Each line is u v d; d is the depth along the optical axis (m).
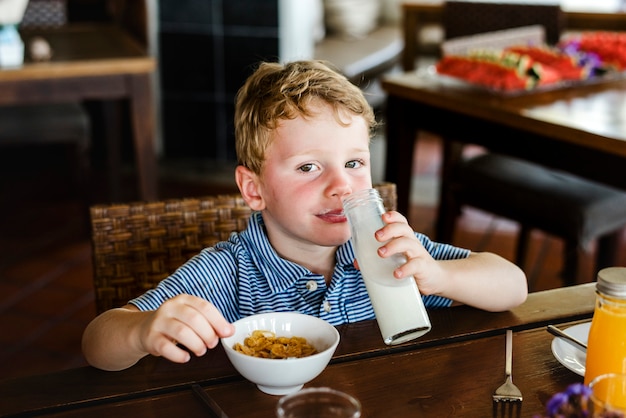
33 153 3.72
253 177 1.08
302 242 1.08
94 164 3.82
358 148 1.01
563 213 2.15
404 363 0.89
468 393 0.83
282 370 0.77
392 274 0.86
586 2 4.70
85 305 2.50
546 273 2.70
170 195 3.48
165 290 1.04
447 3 3.01
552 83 2.28
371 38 4.77
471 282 1.01
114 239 1.21
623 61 2.46
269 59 3.60
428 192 3.51
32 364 2.15
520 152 2.08
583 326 0.97
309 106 0.99
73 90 2.56
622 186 1.83
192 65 3.69
